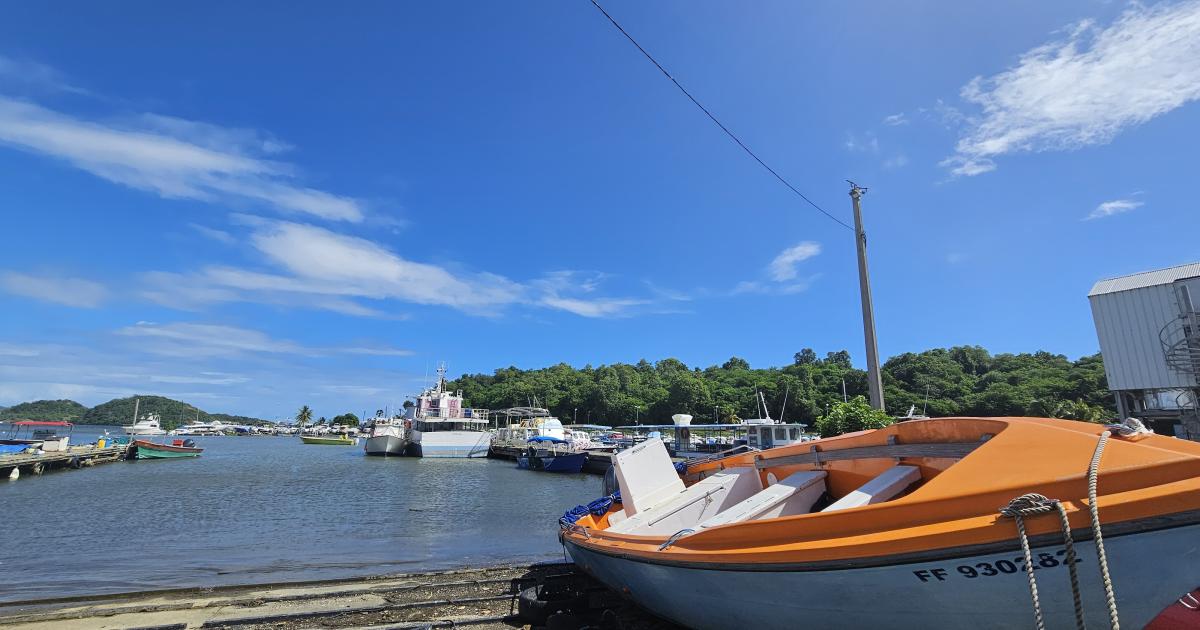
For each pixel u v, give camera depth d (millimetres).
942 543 3758
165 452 53812
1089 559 3502
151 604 8758
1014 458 4043
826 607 4434
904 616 4141
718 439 46719
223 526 18109
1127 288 22859
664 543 5797
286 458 57000
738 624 5230
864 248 13539
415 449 57344
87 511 21062
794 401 79188
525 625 7699
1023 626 3805
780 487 6574
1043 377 66625
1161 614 3613
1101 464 3627
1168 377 21250
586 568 8375
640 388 109000
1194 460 3338
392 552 14102
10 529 17344
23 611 8562
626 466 8539
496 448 57125
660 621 6863
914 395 70750
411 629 7422
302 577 11180
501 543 15398
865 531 4203
